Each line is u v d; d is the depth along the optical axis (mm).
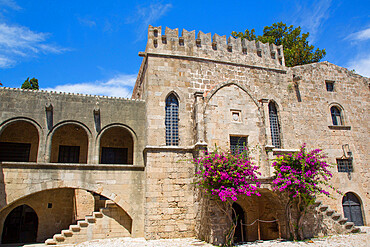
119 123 22500
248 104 23547
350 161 26938
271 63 26922
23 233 24281
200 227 19266
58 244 19984
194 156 21281
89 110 22109
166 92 22625
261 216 22766
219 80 24406
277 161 20500
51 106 21078
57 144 24172
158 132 21625
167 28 24062
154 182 20469
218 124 22250
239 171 17391
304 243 17344
